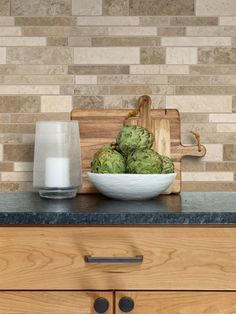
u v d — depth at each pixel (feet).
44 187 5.31
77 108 6.16
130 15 6.14
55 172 5.29
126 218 4.23
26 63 6.15
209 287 4.27
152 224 4.28
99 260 4.19
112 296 4.26
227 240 4.27
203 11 6.14
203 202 5.04
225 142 6.18
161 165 5.03
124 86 6.15
